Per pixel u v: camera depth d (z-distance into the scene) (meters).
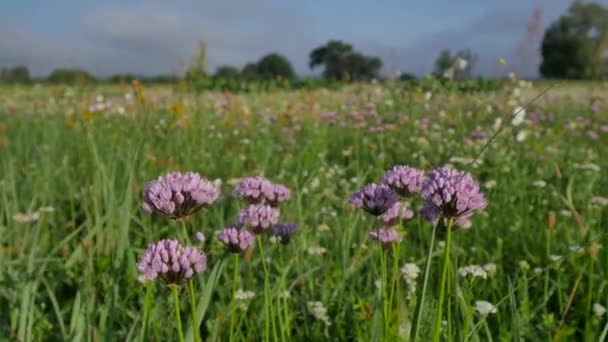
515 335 0.52
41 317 0.72
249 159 1.73
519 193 1.24
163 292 0.74
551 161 1.58
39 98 3.05
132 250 0.85
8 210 0.98
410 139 1.89
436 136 1.90
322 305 0.78
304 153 1.71
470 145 1.70
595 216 1.05
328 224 1.07
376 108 2.50
